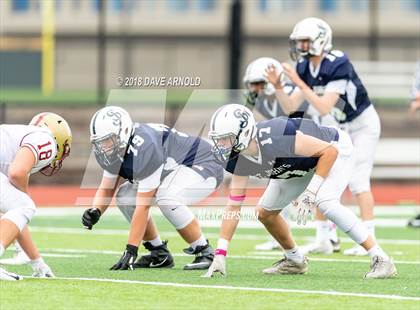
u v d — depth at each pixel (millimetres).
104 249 24234
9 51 71188
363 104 24062
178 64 85938
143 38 85688
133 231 19828
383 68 52625
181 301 15711
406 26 85250
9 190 17000
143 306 15250
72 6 84812
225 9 86125
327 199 18750
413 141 43719
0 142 17016
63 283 17391
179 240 26562
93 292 16469
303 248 23969
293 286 17562
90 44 83562
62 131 17719
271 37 83375
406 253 23562
